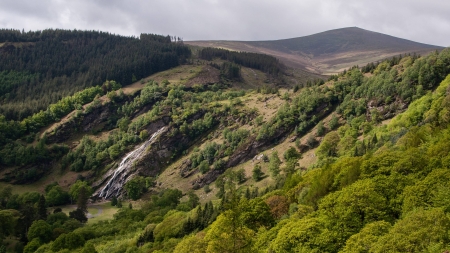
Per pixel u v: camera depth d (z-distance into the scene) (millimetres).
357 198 51469
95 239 112375
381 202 50500
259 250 52281
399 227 39531
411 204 47375
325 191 67062
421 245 35938
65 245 101312
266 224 66625
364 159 69500
